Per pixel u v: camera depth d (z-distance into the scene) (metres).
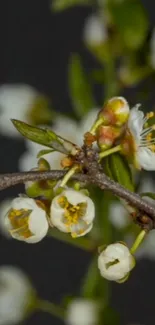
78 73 0.24
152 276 0.37
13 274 0.25
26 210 0.16
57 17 0.37
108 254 0.16
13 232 0.16
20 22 0.38
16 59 0.37
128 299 0.37
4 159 0.36
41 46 0.37
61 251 0.37
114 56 0.24
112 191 0.16
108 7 0.23
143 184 0.24
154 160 0.17
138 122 0.17
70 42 0.37
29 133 0.16
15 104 0.24
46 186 0.16
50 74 0.37
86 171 0.16
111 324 0.24
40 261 0.37
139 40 0.23
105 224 0.24
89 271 0.24
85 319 0.24
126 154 0.17
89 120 0.23
